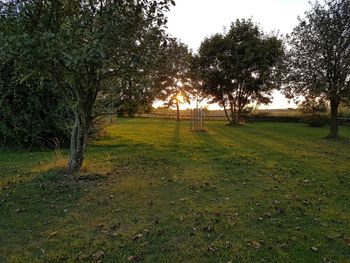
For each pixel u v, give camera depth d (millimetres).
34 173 8039
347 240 4434
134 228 4824
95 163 9547
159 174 8289
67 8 6730
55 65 5980
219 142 15773
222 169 9062
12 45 5441
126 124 31797
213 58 32031
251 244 4285
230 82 31672
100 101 8859
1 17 6078
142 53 6938
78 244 4273
